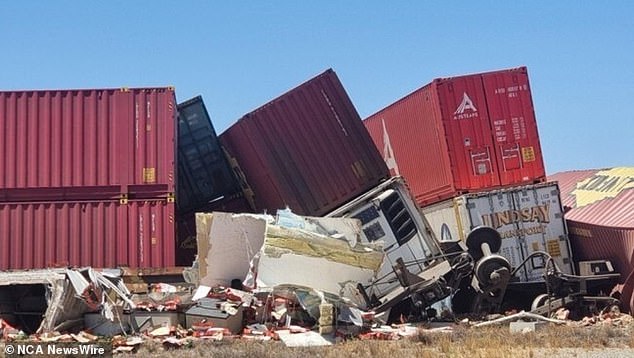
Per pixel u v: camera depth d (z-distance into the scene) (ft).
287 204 64.44
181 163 72.13
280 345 45.06
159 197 61.57
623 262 62.08
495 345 43.93
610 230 63.41
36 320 54.60
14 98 62.34
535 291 62.90
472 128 67.82
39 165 61.46
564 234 64.59
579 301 59.41
